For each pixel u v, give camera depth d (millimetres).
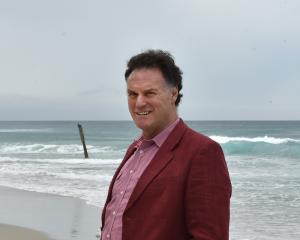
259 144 33875
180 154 2094
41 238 9078
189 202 2004
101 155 36438
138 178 2156
